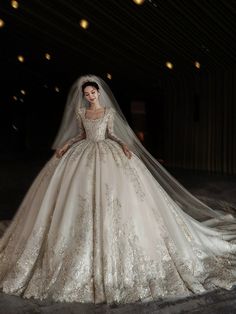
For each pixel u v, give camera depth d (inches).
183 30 243.0
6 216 171.3
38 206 104.3
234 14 213.0
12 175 305.1
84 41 275.3
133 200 101.1
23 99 518.3
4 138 552.1
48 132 574.2
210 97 348.2
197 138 367.9
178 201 155.3
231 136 331.3
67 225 96.3
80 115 116.2
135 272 93.2
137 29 249.0
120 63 320.5
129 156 109.5
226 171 339.0
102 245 94.0
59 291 88.6
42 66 368.2
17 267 95.1
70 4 221.8
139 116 466.3
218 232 131.3
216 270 104.1
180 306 86.0
